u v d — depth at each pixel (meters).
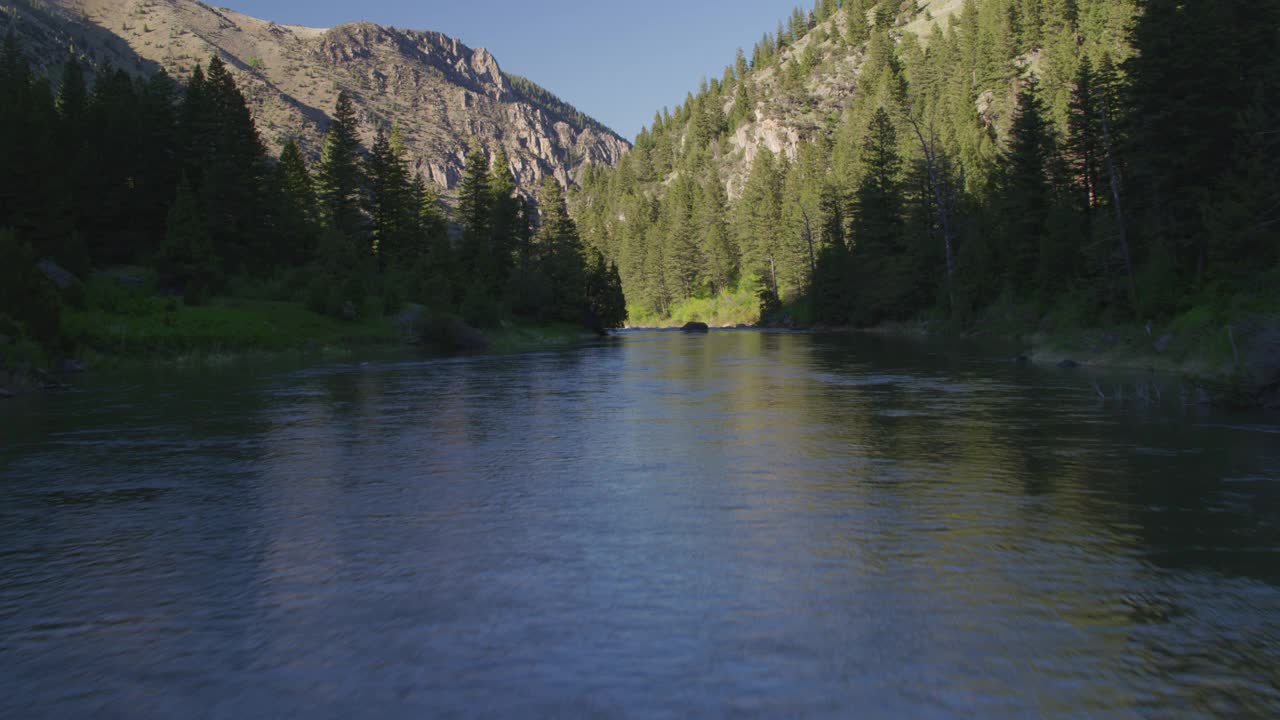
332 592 6.18
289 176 93.75
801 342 59.94
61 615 5.77
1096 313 39.84
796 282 116.12
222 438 14.46
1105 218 41.06
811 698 4.37
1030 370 28.20
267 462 11.97
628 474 10.80
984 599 5.84
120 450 13.16
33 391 23.86
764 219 129.38
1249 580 6.14
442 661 4.90
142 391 24.08
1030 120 59.09
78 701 4.45
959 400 19.33
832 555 6.99
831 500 9.09
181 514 8.76
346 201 88.75
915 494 9.34
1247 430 13.79
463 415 17.83
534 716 4.20
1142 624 5.32
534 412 18.28
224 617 5.67
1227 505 8.52
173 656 5.03
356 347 52.56
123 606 5.93
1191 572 6.36
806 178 142.12
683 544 7.41
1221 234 30.91
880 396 20.56
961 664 4.76
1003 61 144.12
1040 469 10.66
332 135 87.19
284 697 4.46
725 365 34.62
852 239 98.75
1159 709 4.20
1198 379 17.94
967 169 93.06
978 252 63.44
